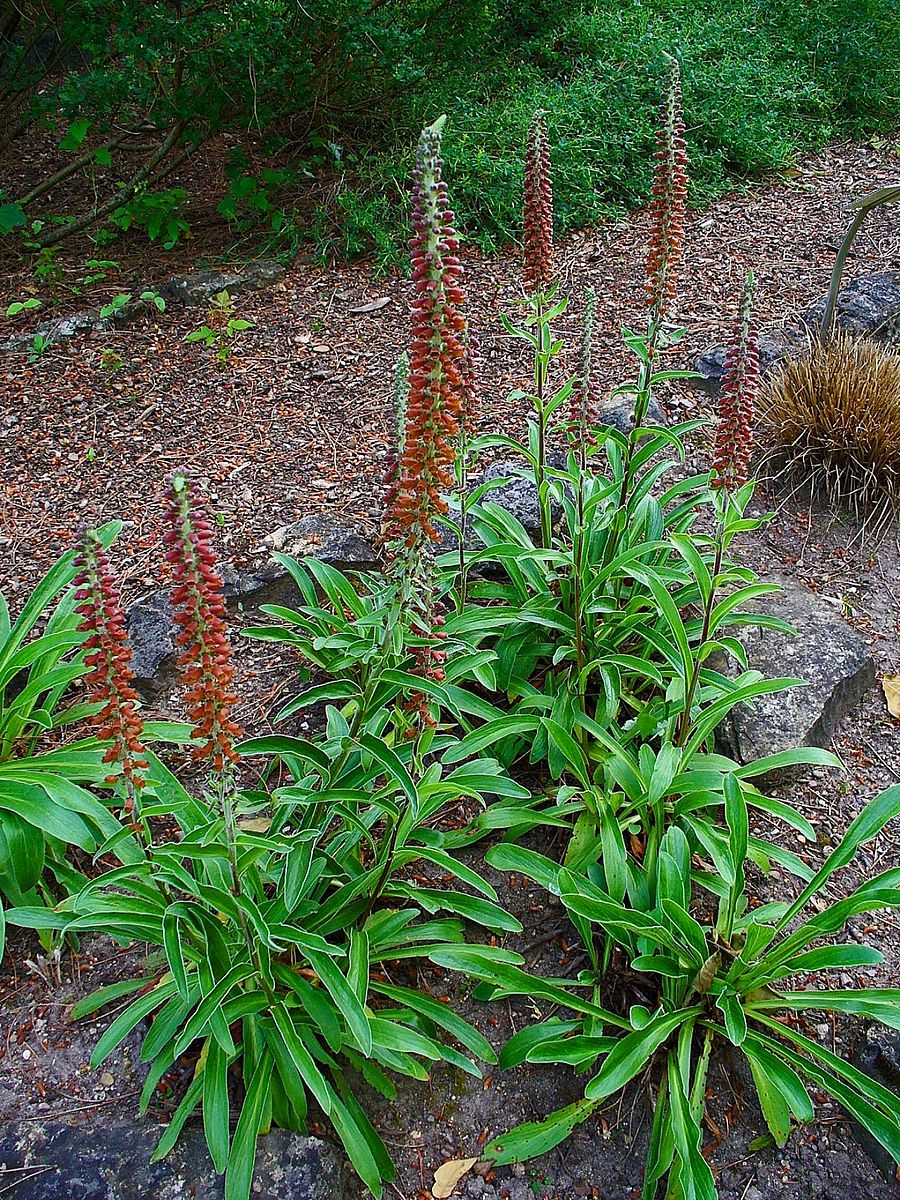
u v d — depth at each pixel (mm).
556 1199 2824
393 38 7863
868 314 6547
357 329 6875
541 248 3809
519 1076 3057
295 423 5957
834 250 7703
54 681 3682
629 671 4117
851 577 4812
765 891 3490
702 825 3354
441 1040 3121
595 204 8164
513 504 4727
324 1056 2836
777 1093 2857
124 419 6047
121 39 6973
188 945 2936
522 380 6203
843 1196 2816
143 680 4078
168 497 2207
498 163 8078
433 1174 2857
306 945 2666
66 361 6621
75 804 3246
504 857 3232
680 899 3033
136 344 6805
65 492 5422
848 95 10375
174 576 2244
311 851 2943
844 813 3762
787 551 4949
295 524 4973
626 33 10586
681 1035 2912
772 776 3812
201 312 7125
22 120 8141
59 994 3201
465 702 3689
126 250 8023
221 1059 2748
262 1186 2617
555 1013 3199
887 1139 2607
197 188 8766
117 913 2781
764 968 2936
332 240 7730
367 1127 2822
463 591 4066
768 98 9820
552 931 3410
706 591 3346
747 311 3100
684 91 9367
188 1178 2646
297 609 4559
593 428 4109
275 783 3791
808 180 9094
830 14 11211
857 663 4102
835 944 3146
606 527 4195
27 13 7453
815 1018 3168
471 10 8930
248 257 7750
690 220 8367
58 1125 2820
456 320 2346
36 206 8633
